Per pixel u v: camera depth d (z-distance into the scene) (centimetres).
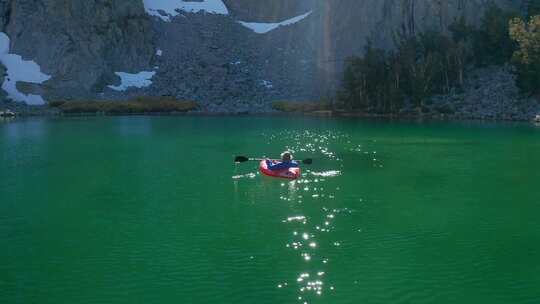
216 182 3391
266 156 4575
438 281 1731
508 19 10069
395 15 12500
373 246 2069
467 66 10638
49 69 11819
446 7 11806
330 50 13200
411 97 10525
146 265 1870
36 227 2350
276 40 13888
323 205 2753
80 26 12344
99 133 6606
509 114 8831
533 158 4391
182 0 15162
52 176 3588
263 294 1630
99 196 2981
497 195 2977
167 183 3356
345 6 13625
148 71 12644
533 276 1770
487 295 1628
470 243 2109
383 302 1577
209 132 6738
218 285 1694
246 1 15400
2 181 3412
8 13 12412
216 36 13888
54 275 1784
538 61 8919
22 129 7150
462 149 5009
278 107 11244
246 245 2084
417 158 4428
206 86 12181
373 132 6725
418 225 2369
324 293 1633
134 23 12912
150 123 8238
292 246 2075
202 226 2358
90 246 2083
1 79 11256
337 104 11031
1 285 1703
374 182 3375
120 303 1572
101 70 12019
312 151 4891
